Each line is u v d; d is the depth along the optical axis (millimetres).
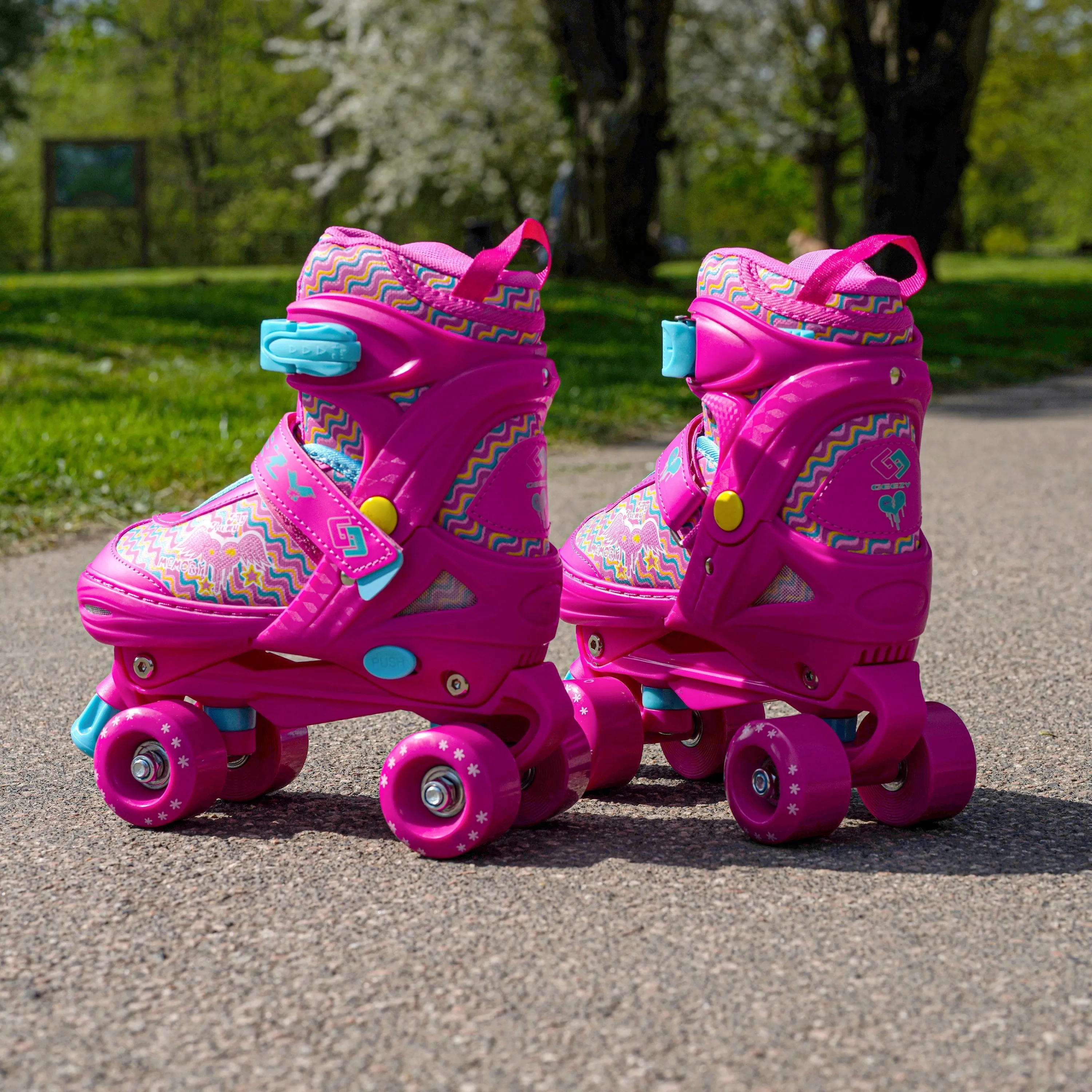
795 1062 1423
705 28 27234
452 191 30500
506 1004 1552
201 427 6895
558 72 18531
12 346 9438
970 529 5234
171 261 45344
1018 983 1605
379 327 1987
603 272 16672
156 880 1943
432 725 2133
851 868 2002
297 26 41719
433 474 2002
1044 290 20422
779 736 2072
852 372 2068
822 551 2090
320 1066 1420
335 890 1901
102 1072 1411
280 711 2166
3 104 36312
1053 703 3002
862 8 16031
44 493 5445
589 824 2240
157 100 43562
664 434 7969
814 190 39281
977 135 41531
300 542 2086
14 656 3428
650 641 2391
